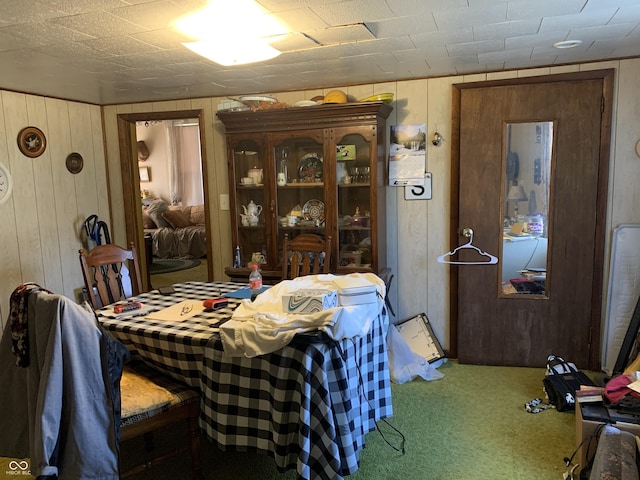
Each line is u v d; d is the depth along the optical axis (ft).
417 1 6.24
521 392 9.82
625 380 7.43
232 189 11.96
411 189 11.62
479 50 8.83
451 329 11.77
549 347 10.98
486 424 8.57
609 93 10.02
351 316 6.17
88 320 5.48
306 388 5.68
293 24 7.04
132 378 7.04
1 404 5.91
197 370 6.64
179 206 28.99
